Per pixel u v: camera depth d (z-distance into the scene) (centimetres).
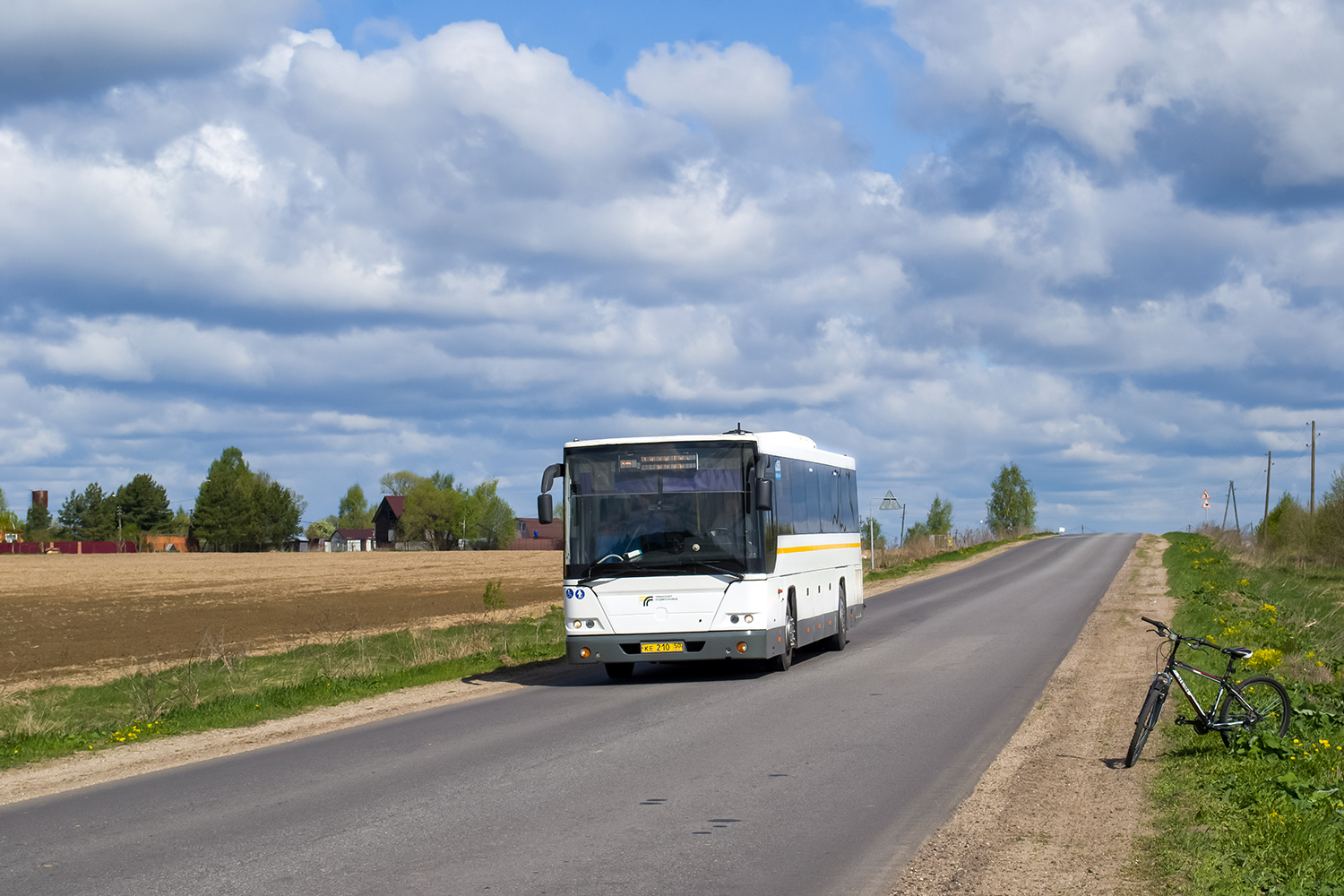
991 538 8600
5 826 867
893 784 898
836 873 654
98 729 1438
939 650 1948
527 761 1046
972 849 702
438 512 15188
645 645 1684
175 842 775
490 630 2570
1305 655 1559
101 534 16712
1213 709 991
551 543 16275
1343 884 592
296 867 690
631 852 704
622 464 1725
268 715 1528
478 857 700
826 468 2161
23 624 3594
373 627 3147
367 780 988
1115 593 3180
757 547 1691
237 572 7544
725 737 1145
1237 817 736
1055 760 980
